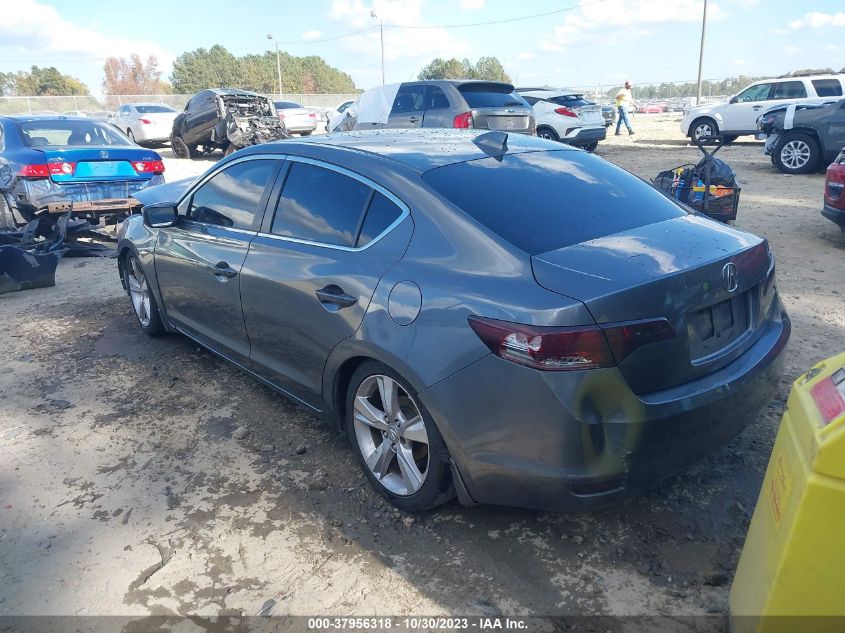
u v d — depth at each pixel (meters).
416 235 2.89
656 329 2.40
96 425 3.95
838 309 5.42
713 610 2.45
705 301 2.57
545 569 2.68
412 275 2.79
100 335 5.44
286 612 2.50
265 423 3.93
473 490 2.66
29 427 3.94
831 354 4.55
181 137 19.41
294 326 3.37
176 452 3.63
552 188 3.14
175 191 7.27
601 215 3.00
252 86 98.56
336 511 3.08
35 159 8.04
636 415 2.38
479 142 3.53
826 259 6.91
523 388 2.38
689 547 2.78
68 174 8.15
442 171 3.07
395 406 2.95
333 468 3.44
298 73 103.44
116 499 3.22
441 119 11.49
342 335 3.04
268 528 2.98
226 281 3.87
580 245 2.70
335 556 2.79
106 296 6.55
